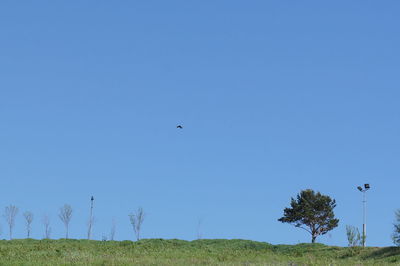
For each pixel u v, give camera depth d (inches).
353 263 2049.7
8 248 2472.9
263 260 2230.6
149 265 1793.8
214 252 2623.0
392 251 2369.6
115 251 2484.0
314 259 2311.8
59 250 2399.1
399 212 2512.3
